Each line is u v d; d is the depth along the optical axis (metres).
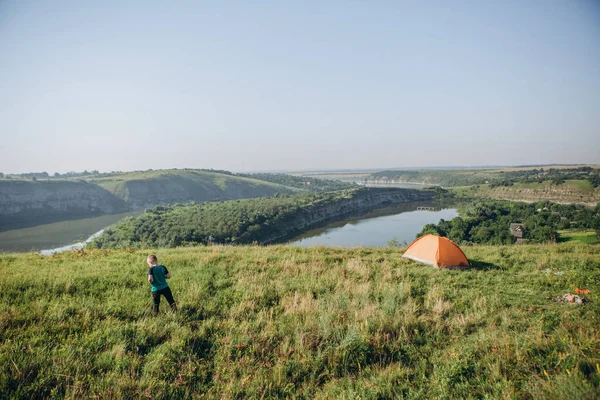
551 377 4.59
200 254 14.44
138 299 8.10
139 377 5.17
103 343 5.98
